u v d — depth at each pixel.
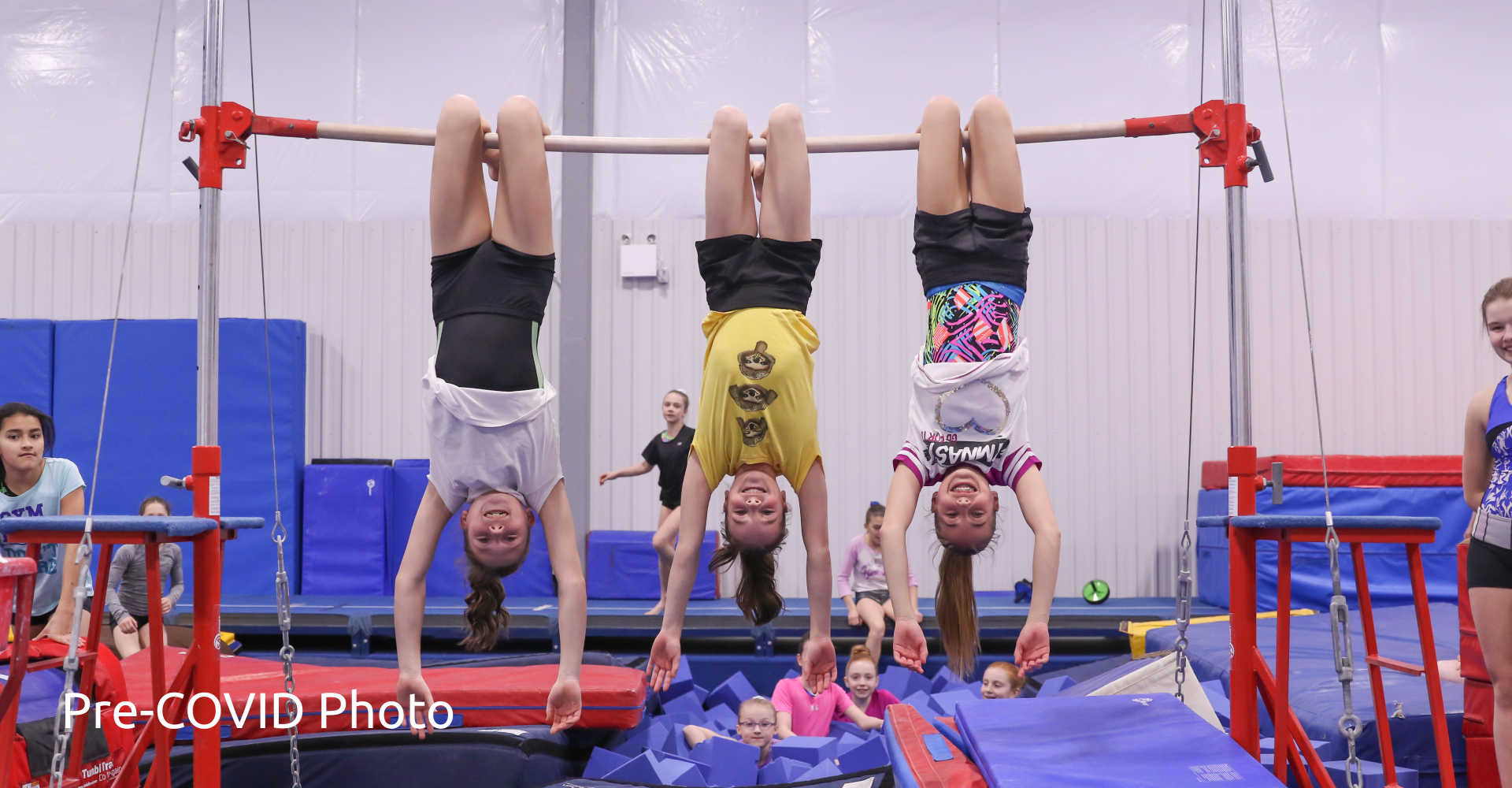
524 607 6.64
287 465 7.32
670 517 6.25
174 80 7.93
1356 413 7.59
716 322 3.11
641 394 7.72
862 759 4.29
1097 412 7.64
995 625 6.34
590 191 7.66
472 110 3.02
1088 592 6.99
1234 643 3.13
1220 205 7.74
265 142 7.91
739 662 6.39
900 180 7.88
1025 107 7.86
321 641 6.77
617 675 4.70
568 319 7.57
